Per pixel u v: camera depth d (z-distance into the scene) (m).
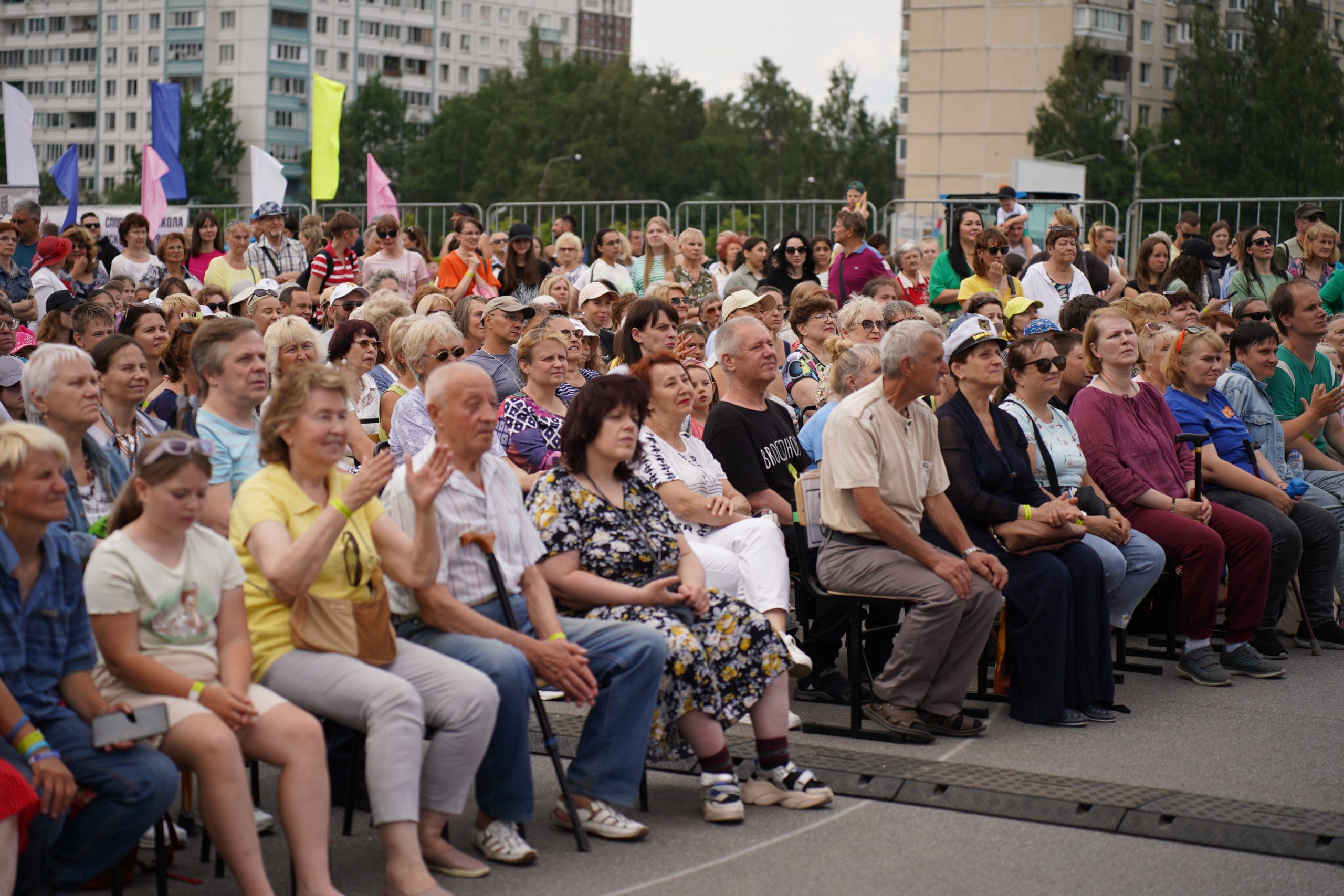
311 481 4.44
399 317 8.23
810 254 12.92
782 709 5.00
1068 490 6.92
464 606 4.59
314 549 4.16
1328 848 4.59
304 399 4.36
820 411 7.16
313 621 4.25
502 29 128.88
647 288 10.48
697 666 4.80
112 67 115.88
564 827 4.75
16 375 6.36
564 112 87.00
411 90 121.25
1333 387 8.79
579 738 5.58
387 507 4.70
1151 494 7.00
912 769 5.32
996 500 6.22
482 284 11.91
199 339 5.17
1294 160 60.84
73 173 16.86
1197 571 6.84
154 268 12.27
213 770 3.83
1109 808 4.91
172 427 5.70
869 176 85.00
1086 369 7.45
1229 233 14.80
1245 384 8.07
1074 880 4.32
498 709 4.37
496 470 4.93
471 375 4.77
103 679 4.11
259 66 111.25
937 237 17.77
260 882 3.87
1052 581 6.04
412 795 4.10
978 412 6.52
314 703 4.20
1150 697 6.56
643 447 5.93
